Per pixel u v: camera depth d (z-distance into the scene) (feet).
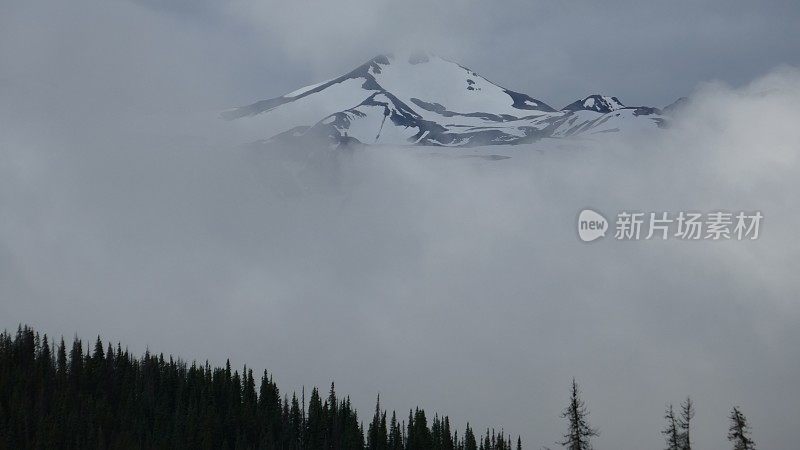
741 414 258.16
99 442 464.24
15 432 465.88
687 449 256.52
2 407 480.23
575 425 266.77
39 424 466.29
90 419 479.82
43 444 456.86
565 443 266.36
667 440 258.57
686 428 258.16
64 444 463.01
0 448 453.99
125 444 467.52
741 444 254.47
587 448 264.31
